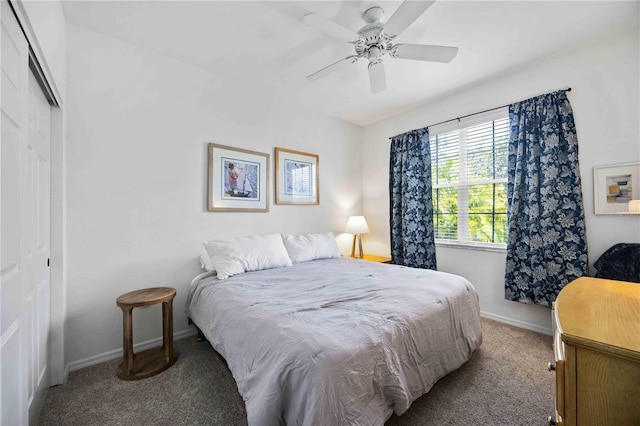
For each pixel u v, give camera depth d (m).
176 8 1.76
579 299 1.17
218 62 2.41
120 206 2.07
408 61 2.36
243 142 2.78
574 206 2.20
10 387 0.95
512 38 2.05
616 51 2.05
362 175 4.04
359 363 1.09
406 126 3.52
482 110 2.79
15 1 0.94
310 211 3.40
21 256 1.04
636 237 1.97
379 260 3.43
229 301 1.65
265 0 1.69
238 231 2.74
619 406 0.77
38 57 1.24
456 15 1.80
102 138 2.00
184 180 2.39
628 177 2.00
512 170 2.54
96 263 1.97
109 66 2.04
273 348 1.14
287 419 1.02
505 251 2.64
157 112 2.26
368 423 1.05
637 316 0.98
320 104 3.30
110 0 1.69
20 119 1.02
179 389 1.65
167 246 2.29
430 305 1.56
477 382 1.68
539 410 1.45
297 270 2.38
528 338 2.29
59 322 1.70
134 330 2.13
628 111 2.00
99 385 1.69
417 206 3.30
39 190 1.49
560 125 2.28
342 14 1.80
